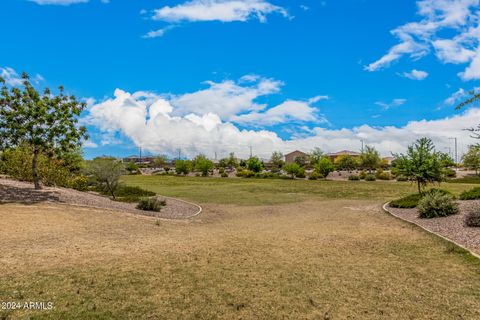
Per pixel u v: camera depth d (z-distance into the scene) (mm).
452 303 5453
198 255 8305
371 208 19078
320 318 4961
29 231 9641
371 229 12164
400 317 4984
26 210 12367
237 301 5512
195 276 6680
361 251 8844
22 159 20766
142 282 6246
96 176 23062
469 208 14336
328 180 51344
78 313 4906
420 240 10039
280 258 8141
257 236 11055
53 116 16734
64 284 5938
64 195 16797
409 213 15758
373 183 42750
